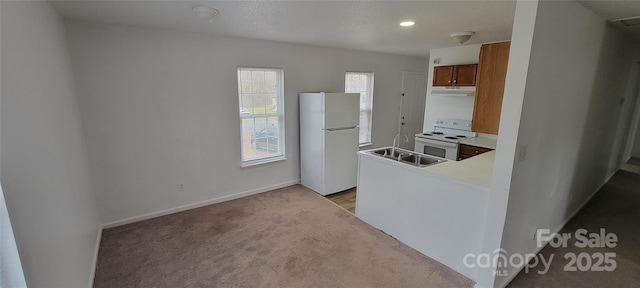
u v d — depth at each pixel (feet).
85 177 8.61
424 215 8.38
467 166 8.51
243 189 13.12
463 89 13.28
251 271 7.79
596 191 13.33
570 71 7.27
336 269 7.86
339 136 13.39
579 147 9.46
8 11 4.23
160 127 10.61
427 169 8.20
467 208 7.25
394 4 7.15
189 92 10.98
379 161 9.63
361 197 10.66
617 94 12.32
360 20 8.73
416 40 12.29
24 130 4.35
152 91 10.24
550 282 7.27
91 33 8.93
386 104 18.17
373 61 16.75
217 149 12.04
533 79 5.79
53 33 7.01
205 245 9.04
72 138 7.64
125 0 6.79
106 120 9.56
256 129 13.25
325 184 13.35
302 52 13.70
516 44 5.61
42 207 4.66
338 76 15.30
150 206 10.87
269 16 8.30
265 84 13.15
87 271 7.06
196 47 10.84
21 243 3.72
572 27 6.77
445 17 8.38
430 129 15.93
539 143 6.81
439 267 7.95
